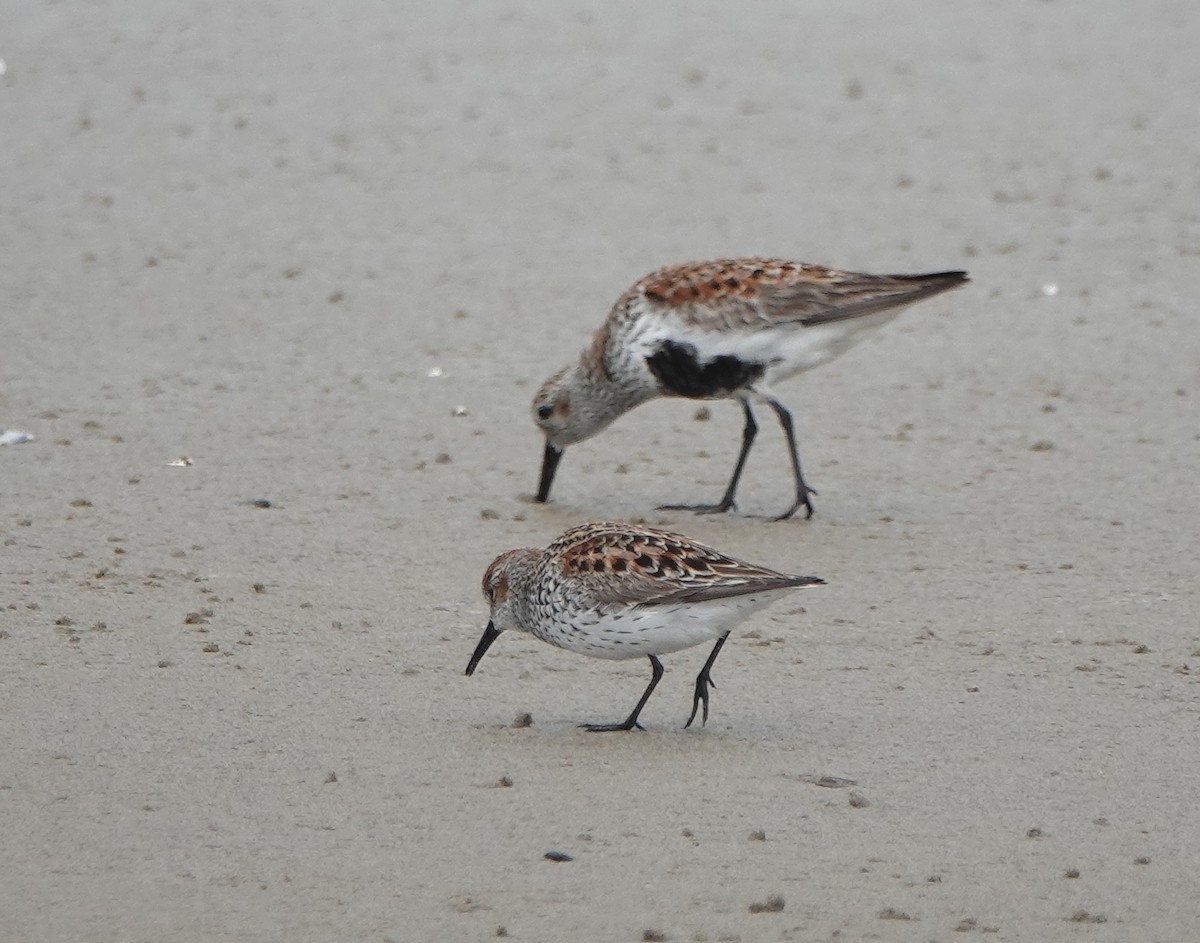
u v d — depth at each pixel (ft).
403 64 92.79
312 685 33.09
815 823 27.30
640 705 31.12
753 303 44.83
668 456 49.90
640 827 27.07
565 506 45.19
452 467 47.78
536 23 100.78
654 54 94.73
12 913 24.03
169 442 48.39
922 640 36.29
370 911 24.26
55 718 30.96
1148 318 60.34
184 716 31.27
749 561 41.16
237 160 78.02
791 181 75.56
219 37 97.30
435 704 32.35
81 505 43.37
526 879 25.27
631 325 45.52
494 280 63.93
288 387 53.47
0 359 55.01
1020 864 26.04
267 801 27.78
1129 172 76.59
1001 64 92.94
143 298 61.46
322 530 42.45
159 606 37.09
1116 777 29.32
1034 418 51.80
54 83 88.69
